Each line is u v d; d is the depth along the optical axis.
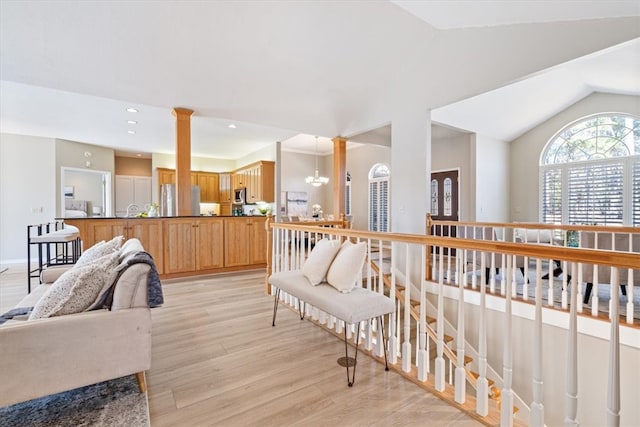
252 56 3.70
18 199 6.21
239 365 2.10
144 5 2.87
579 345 2.82
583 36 2.67
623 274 2.99
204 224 4.84
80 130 5.95
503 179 7.00
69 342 1.50
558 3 2.33
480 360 1.59
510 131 6.65
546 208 6.59
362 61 4.00
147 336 1.70
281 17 3.19
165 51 3.43
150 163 8.98
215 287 4.16
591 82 5.28
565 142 6.32
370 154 8.98
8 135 6.12
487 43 3.31
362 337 2.47
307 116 5.20
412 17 3.29
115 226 4.16
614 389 1.09
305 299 2.25
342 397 1.75
